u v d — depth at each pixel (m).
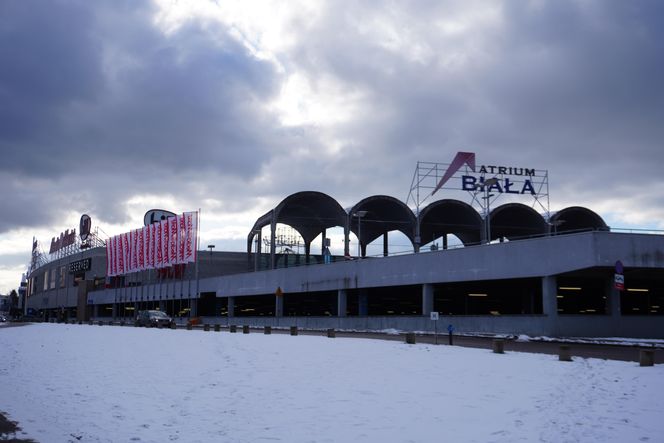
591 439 10.44
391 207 68.06
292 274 63.12
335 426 11.55
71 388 16.11
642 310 66.81
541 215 65.81
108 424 11.64
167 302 101.50
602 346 31.70
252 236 87.31
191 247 83.25
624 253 36.78
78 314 124.38
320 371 19.33
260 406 13.52
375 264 52.75
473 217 67.38
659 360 23.41
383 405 13.58
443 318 45.34
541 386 16.09
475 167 67.88
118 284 108.88
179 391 15.55
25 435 10.50
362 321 52.66
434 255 47.16
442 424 11.67
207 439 10.53
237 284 72.81
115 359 23.66
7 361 23.31
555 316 38.59
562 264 38.25
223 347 29.19
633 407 13.12
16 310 183.62
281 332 48.94
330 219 74.50
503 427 11.38
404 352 25.64
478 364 21.05
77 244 138.12
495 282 49.91
